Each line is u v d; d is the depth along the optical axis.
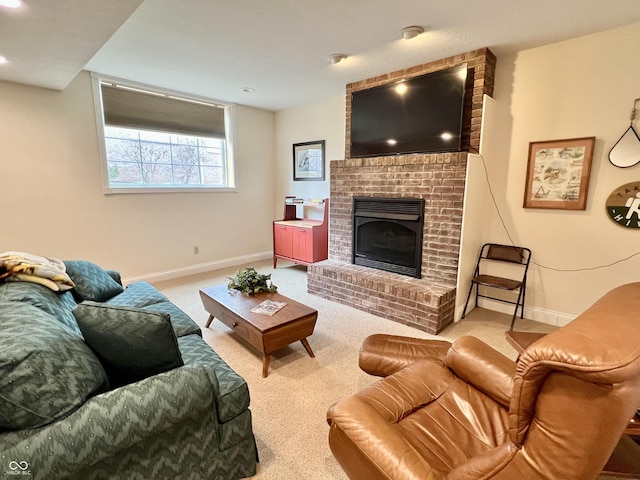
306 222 4.69
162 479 1.15
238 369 2.23
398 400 1.29
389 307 3.04
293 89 4.00
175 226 4.31
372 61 3.05
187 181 4.46
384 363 1.66
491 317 3.10
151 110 3.94
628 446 1.33
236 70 3.31
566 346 0.63
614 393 0.59
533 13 2.18
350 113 3.73
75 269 2.28
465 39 2.58
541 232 2.90
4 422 0.89
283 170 5.29
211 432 1.26
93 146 3.52
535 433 0.71
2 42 2.15
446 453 1.08
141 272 4.07
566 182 2.72
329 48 2.76
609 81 2.46
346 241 3.81
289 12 2.17
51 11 1.78
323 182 4.73
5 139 3.04
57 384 0.95
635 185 2.44
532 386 0.69
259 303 2.46
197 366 1.24
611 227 2.58
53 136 3.28
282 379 2.12
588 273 2.72
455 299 2.96
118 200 3.78
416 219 3.12
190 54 2.90
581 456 0.64
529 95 2.81
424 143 3.11
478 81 2.81
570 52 2.59
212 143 4.66
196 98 4.26
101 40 2.15
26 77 2.87
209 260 4.74
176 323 1.98
